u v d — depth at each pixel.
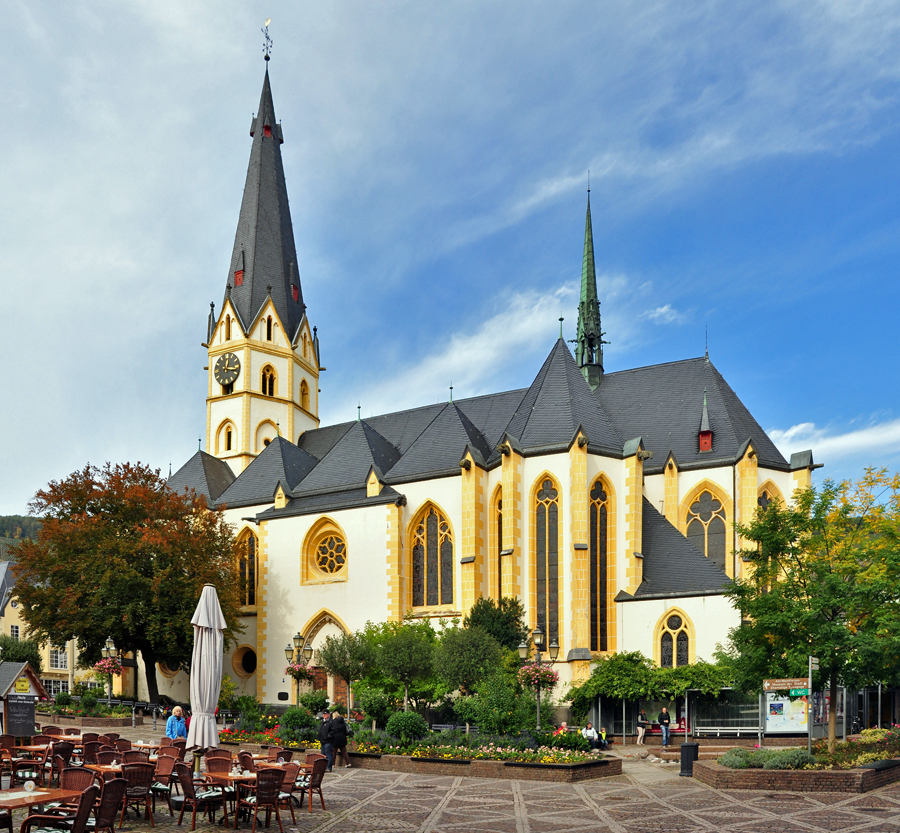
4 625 93.56
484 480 56.22
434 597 56.62
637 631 50.56
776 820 23.78
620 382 67.31
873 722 53.38
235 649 63.88
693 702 45.91
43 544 55.81
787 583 34.78
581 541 51.00
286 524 61.88
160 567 55.44
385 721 42.69
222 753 24.78
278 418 79.12
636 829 22.62
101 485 58.34
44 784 25.77
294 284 83.25
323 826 22.88
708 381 62.69
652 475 59.50
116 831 21.55
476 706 39.00
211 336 80.88
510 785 30.53
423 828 22.62
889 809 25.39
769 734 43.44
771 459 59.44
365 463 62.38
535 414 55.56
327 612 58.78
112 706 56.00
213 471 74.94
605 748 41.97
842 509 36.81
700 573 50.38
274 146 85.38
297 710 40.22
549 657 50.38
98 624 53.16
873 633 33.22
